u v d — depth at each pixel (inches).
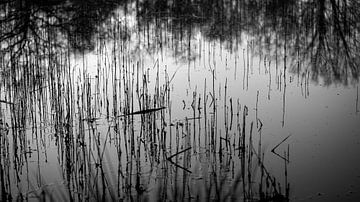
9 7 538.6
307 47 397.7
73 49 395.5
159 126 229.1
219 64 341.4
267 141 211.9
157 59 335.3
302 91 280.2
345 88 287.9
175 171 187.2
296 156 197.9
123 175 184.7
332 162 192.9
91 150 205.5
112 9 553.9
